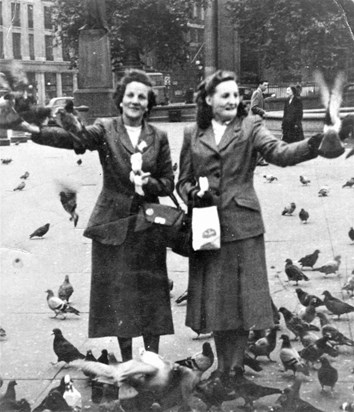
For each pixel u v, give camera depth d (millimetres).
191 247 4641
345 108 10711
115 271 4676
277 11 10641
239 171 4609
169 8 12031
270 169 15133
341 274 7410
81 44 16125
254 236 4613
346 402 4473
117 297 4680
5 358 5414
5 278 7523
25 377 5062
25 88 4406
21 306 6668
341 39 10695
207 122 4703
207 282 4621
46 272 7648
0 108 4352
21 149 20156
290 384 4758
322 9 10594
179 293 6848
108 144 4641
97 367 4465
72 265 7961
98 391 4512
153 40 13078
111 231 4660
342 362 5098
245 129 4629
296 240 8930
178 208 4695
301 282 7168
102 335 4738
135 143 4676
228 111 4598
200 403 4488
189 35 13102
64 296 6598
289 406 4184
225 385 4383
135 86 4629
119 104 4734
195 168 4688
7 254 8242
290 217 10320
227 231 4566
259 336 5262
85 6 16297
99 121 4734
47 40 28797
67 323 6207
